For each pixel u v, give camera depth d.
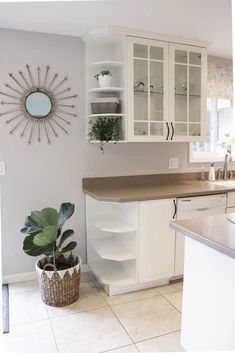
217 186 2.96
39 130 2.67
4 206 2.62
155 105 2.79
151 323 2.09
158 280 2.62
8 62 2.52
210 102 3.66
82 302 2.37
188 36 2.73
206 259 1.42
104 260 2.92
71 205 2.46
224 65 3.51
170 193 2.53
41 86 2.64
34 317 2.16
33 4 2.03
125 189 2.78
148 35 2.63
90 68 2.78
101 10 2.16
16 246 2.69
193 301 1.53
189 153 3.33
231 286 1.27
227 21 2.39
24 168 2.66
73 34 2.67
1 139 2.56
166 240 2.54
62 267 2.39
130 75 2.61
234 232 1.38
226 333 1.31
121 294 2.49
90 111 2.81
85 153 2.85
